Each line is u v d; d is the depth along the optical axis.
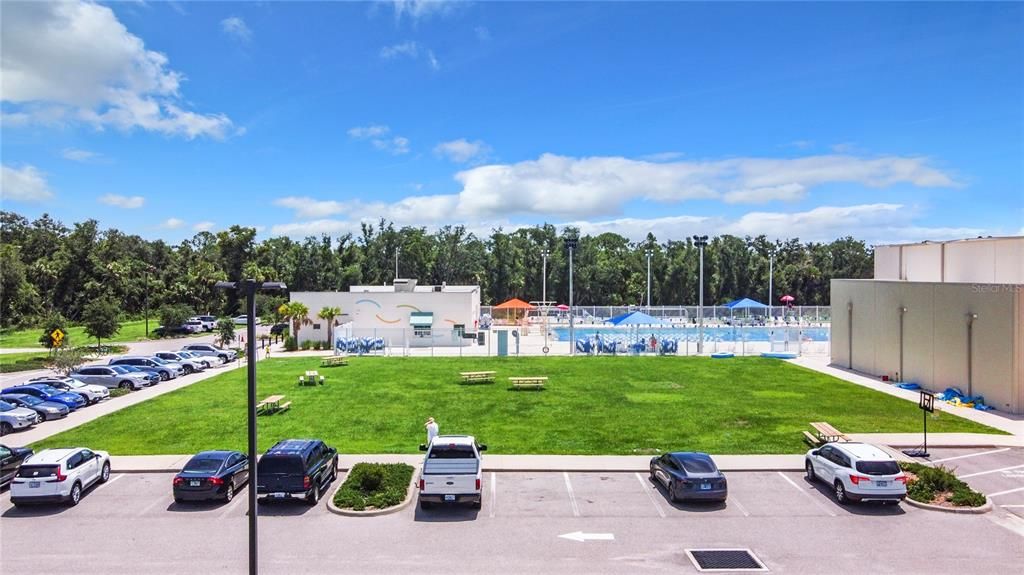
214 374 42.44
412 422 28.11
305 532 16.58
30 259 107.81
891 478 17.86
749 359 47.44
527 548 15.62
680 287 105.38
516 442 24.95
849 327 42.88
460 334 54.38
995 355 30.08
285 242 120.94
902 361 37.09
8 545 15.86
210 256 118.56
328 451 20.44
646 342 54.81
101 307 58.50
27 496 18.05
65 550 15.55
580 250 111.81
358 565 14.65
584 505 18.55
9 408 28.16
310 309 57.50
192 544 15.86
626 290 108.69
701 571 14.38
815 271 107.88
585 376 39.78
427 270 113.69
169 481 20.80
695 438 25.47
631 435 25.92
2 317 78.88
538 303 97.19
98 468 20.31
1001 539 16.09
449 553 15.30
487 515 17.77
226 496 18.84
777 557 15.09
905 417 28.73
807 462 20.80
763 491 19.72
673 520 17.41
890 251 42.94
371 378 39.06
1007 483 20.28
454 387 36.06
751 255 108.25
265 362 46.91
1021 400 29.06
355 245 114.44
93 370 37.34
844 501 18.55
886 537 16.23
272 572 14.29
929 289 34.59
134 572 14.36
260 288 12.69
